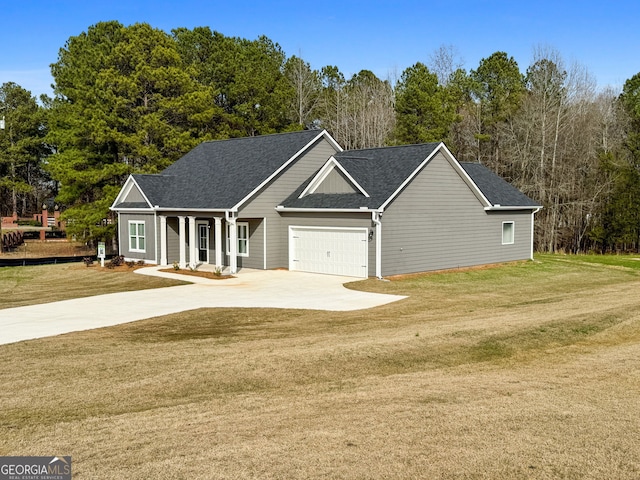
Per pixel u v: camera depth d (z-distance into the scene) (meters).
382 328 13.86
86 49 40.38
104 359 11.18
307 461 6.37
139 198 29.58
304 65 62.03
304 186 26.70
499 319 14.34
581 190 44.09
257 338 13.06
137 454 6.67
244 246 26.91
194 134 40.50
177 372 10.17
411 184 23.89
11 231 51.31
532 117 44.09
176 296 19.73
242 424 7.57
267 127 48.06
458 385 9.19
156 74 35.22
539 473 6.06
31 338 13.32
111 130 34.06
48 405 8.61
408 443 6.80
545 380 9.42
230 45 50.28
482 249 27.22
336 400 8.55
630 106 50.34
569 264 29.22
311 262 25.25
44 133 70.12
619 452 6.52
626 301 17.03
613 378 9.41
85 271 27.98
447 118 47.84
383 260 23.03
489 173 31.19
